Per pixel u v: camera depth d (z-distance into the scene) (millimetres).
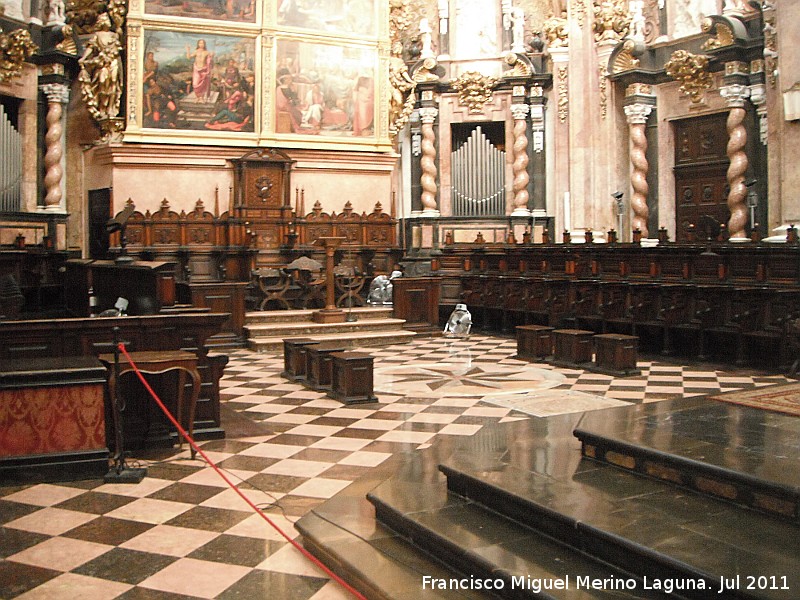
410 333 15266
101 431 6449
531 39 19781
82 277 12672
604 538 3973
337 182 19141
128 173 17641
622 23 16938
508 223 19641
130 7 17406
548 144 19578
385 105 19516
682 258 12797
